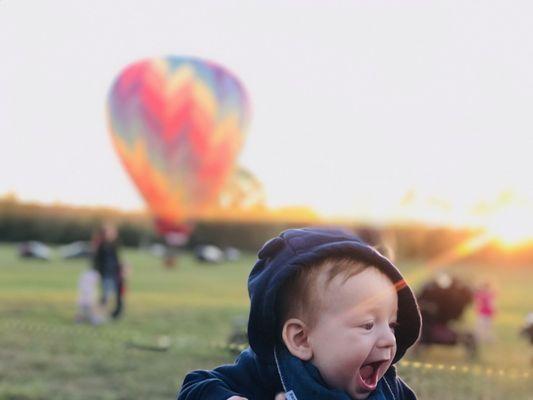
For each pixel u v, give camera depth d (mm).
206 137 26750
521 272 41438
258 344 1347
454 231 50906
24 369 7859
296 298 1287
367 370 1273
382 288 1268
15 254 43875
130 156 27016
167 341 9484
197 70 26781
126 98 26500
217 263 41938
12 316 12758
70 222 57312
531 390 5625
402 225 49875
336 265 1266
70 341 9742
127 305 15859
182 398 1417
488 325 12445
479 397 5074
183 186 27438
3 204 57344
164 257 37750
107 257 13141
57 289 19422
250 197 52906
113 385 7152
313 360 1285
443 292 9773
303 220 52562
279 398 1303
